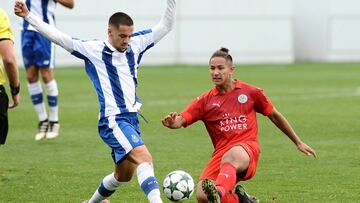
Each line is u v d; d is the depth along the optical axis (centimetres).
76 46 2573
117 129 2520
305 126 4853
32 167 3553
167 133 4606
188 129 4766
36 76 4431
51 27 2567
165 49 10731
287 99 6462
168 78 8600
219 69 2597
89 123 5053
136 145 2488
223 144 2603
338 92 7038
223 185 2417
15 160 3738
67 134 4584
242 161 2497
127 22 2553
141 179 2428
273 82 8106
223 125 2606
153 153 3909
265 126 4866
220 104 2616
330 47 11481
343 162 3625
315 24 11512
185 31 10750
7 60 2673
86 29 10231
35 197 2953
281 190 3052
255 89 2636
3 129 2750
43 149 4059
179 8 10700
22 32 4438
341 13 11419
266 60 11050
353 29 11456
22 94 6925
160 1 10406
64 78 8612
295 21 11600
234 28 10869
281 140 4312
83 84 7900
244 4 10869
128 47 2630
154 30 2716
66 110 5772
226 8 10819
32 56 4388
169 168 3522
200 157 3800
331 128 4766
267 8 10956
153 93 6956
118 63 2598
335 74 9194
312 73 9356
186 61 10794
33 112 5681
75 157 3812
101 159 3753
